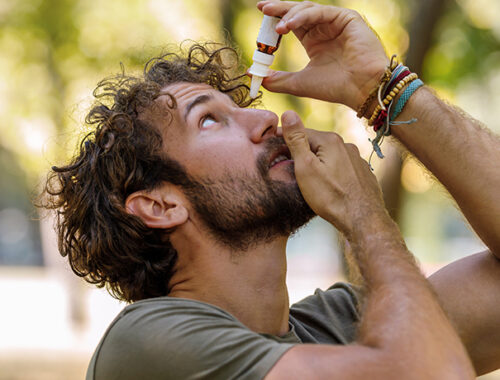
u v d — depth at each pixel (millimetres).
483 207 1882
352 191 1853
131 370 1639
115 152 1955
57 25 6828
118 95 2092
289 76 2105
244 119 1946
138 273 1948
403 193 4723
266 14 2029
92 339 9656
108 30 6605
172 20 6371
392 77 1958
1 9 6980
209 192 1881
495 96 6414
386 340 1522
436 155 1918
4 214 24859
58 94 7207
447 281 2053
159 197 1913
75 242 2068
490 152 1904
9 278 17906
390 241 1748
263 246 1885
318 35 2076
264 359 1530
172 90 2031
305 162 1865
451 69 5844
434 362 1491
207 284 1886
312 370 1493
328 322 1988
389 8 5336
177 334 1623
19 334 10016
